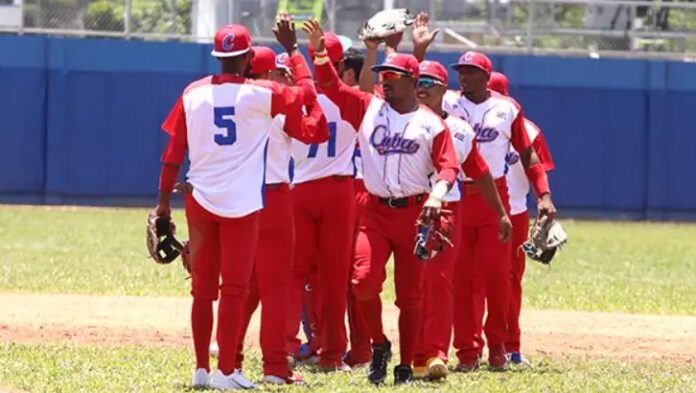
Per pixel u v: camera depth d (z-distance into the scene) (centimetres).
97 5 9675
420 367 3045
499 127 3347
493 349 3391
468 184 3309
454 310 3347
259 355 3534
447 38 9706
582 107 9844
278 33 2925
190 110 2778
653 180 9944
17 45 9600
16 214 8931
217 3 9519
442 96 3033
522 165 3453
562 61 9794
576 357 3694
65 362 3197
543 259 3472
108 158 9694
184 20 9656
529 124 3519
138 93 9644
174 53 9612
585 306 5022
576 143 9856
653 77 9881
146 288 5169
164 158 2819
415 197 2883
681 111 9919
